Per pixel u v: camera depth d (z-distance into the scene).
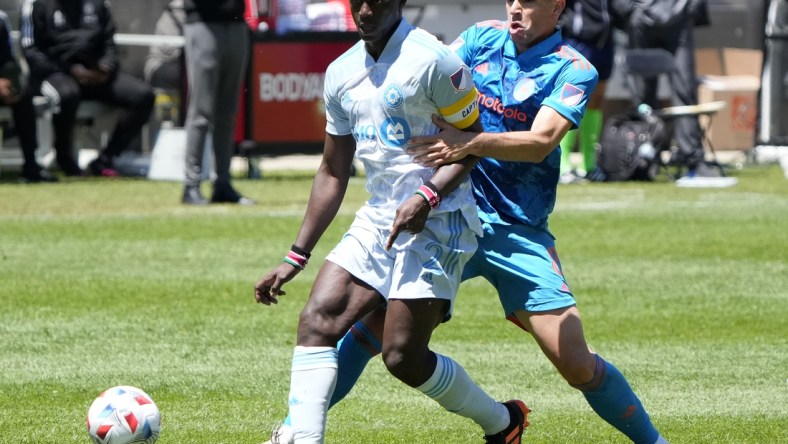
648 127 51.09
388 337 14.41
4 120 50.59
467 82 14.26
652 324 25.33
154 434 15.78
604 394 15.55
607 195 46.72
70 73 50.66
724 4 64.69
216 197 42.88
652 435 15.99
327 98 14.86
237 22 40.91
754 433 17.77
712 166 51.97
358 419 18.44
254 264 31.70
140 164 53.28
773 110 58.69
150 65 56.81
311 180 51.94
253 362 21.84
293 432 14.26
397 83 14.13
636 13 51.38
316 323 14.31
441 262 14.41
